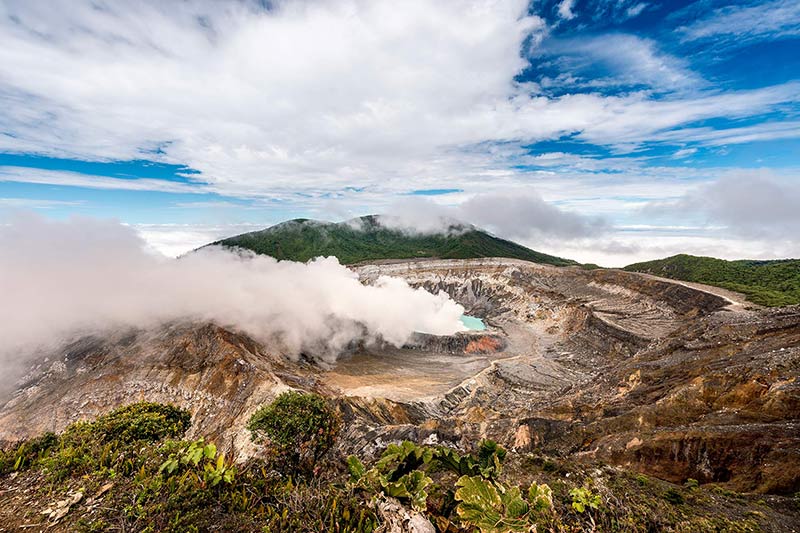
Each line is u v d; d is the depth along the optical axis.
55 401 62.75
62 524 8.07
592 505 11.70
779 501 15.87
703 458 27.12
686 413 34.19
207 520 8.18
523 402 68.62
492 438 41.09
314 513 8.55
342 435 40.81
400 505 8.64
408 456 10.16
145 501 8.45
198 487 8.89
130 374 67.56
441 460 10.35
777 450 24.17
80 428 12.38
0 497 9.12
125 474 9.67
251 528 8.15
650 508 13.27
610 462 31.03
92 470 9.85
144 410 16.08
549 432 39.50
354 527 8.32
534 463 20.80
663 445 29.12
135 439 12.71
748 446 25.70
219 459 9.43
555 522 10.62
